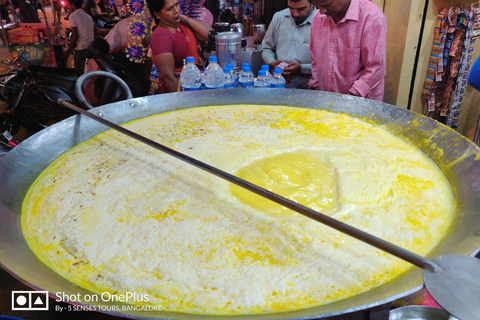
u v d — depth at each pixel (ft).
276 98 6.79
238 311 2.77
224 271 3.14
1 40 13.60
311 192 4.18
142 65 11.48
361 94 7.93
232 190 4.25
